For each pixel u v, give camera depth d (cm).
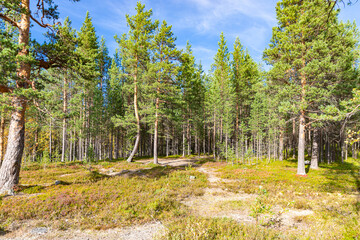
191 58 3694
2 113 1398
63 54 1203
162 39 2606
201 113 4225
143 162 2747
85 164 2175
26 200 818
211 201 1059
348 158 3312
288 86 1847
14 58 884
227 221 666
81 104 2803
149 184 1294
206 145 5628
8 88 950
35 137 3444
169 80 2627
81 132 2994
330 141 2878
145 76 2459
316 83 1786
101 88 3597
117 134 3869
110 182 1294
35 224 674
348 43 1891
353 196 1080
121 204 850
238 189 1313
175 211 816
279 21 2145
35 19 1074
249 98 3916
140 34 2486
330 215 773
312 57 1762
